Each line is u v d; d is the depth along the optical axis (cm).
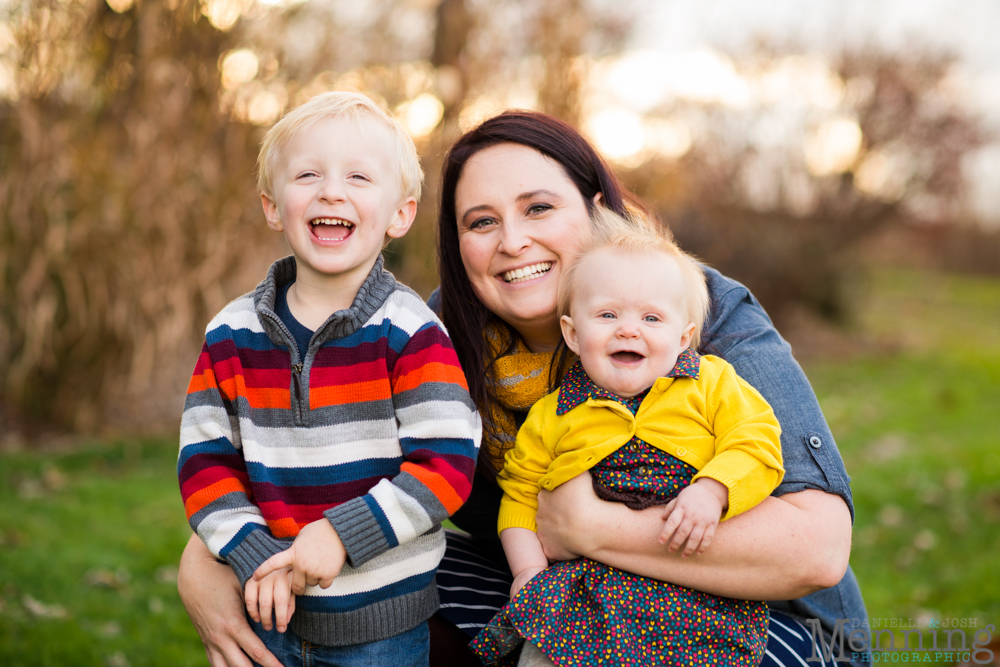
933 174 962
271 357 150
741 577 140
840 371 880
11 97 479
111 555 360
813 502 144
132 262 506
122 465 500
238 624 147
